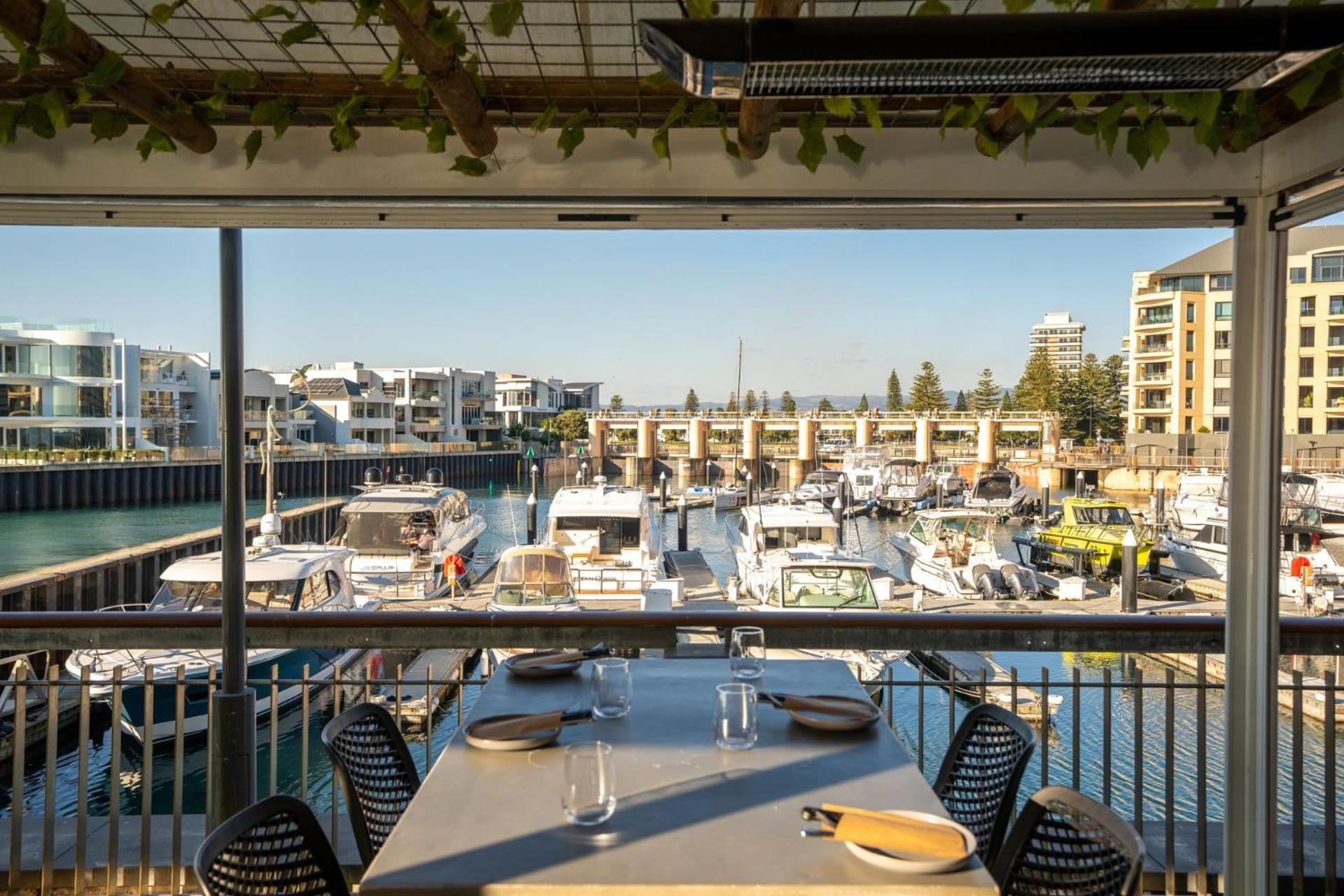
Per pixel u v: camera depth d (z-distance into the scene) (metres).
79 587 17.44
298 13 2.30
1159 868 3.35
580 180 3.00
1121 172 2.96
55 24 2.11
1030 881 2.00
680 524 25.47
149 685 3.31
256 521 27.91
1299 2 1.98
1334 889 3.22
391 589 15.91
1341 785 8.05
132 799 9.21
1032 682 3.23
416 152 2.99
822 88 1.71
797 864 1.65
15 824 3.31
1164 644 3.26
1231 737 3.16
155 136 2.85
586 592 14.56
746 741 2.24
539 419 98.50
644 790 1.99
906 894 1.57
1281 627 3.18
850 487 39.38
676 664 3.12
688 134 2.99
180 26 2.38
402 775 2.67
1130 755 9.46
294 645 3.38
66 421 53.91
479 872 1.61
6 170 2.98
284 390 64.81
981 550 20.84
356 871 3.35
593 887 1.57
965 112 2.68
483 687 3.05
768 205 3.00
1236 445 3.10
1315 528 17.72
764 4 1.74
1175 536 23.19
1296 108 2.60
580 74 2.71
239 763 3.16
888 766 2.14
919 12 2.26
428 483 22.50
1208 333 55.22
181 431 62.19
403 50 2.28
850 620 3.31
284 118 2.81
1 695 3.70
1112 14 1.50
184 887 3.30
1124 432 66.19
